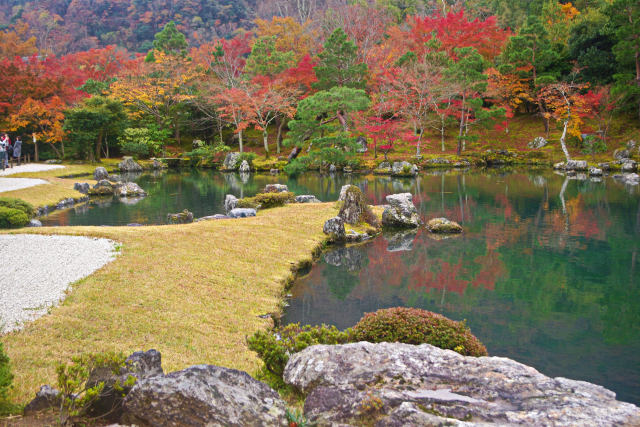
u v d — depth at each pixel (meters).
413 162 54.59
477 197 33.91
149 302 11.30
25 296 10.83
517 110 69.56
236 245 17.64
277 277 15.15
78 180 40.97
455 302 14.29
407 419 4.57
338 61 56.25
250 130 73.25
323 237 21.20
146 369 5.78
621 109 53.78
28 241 15.71
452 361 6.01
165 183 44.16
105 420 5.20
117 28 137.25
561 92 52.56
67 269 12.89
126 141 60.28
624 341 11.47
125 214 28.06
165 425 4.64
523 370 5.69
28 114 49.56
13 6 147.88
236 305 12.19
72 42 128.00
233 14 138.00
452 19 65.44
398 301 14.37
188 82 65.31
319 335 8.32
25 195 30.64
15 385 6.72
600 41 57.50
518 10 80.12
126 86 61.12
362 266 18.06
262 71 63.28
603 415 4.47
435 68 56.06
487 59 68.19
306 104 46.97
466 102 53.81
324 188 39.81
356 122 53.25
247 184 43.16
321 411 5.15
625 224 24.45
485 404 4.85
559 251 19.84
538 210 28.73
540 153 55.97
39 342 8.63
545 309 13.67
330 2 99.25
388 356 6.24
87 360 5.54
